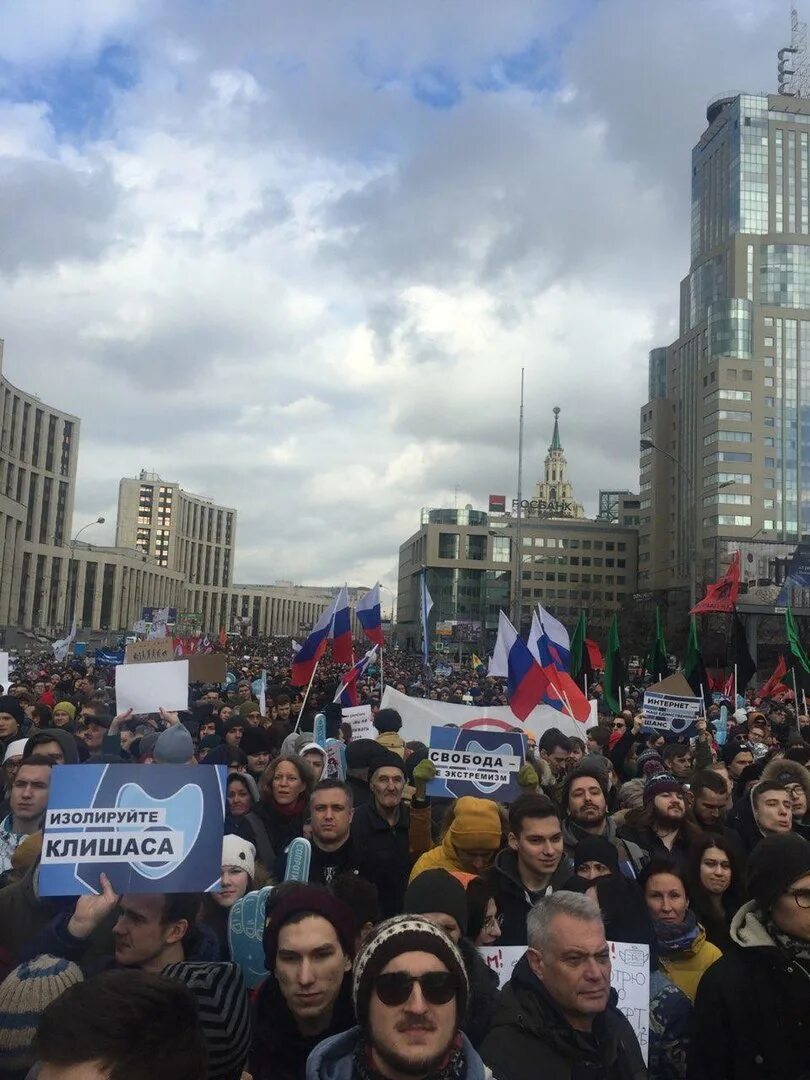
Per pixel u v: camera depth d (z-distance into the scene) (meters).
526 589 134.00
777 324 115.25
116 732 8.93
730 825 6.91
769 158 122.75
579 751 9.09
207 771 3.64
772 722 15.60
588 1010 3.13
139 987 2.08
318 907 3.33
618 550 137.00
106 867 3.47
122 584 139.50
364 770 7.18
